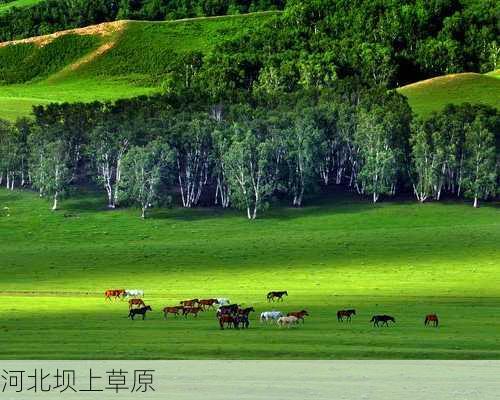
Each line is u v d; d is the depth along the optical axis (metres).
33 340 70.38
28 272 128.75
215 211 187.00
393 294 105.75
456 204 189.12
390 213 182.50
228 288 113.62
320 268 129.50
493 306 95.31
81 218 180.00
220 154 189.75
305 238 152.75
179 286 115.81
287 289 112.06
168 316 88.06
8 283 119.06
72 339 71.00
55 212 183.88
